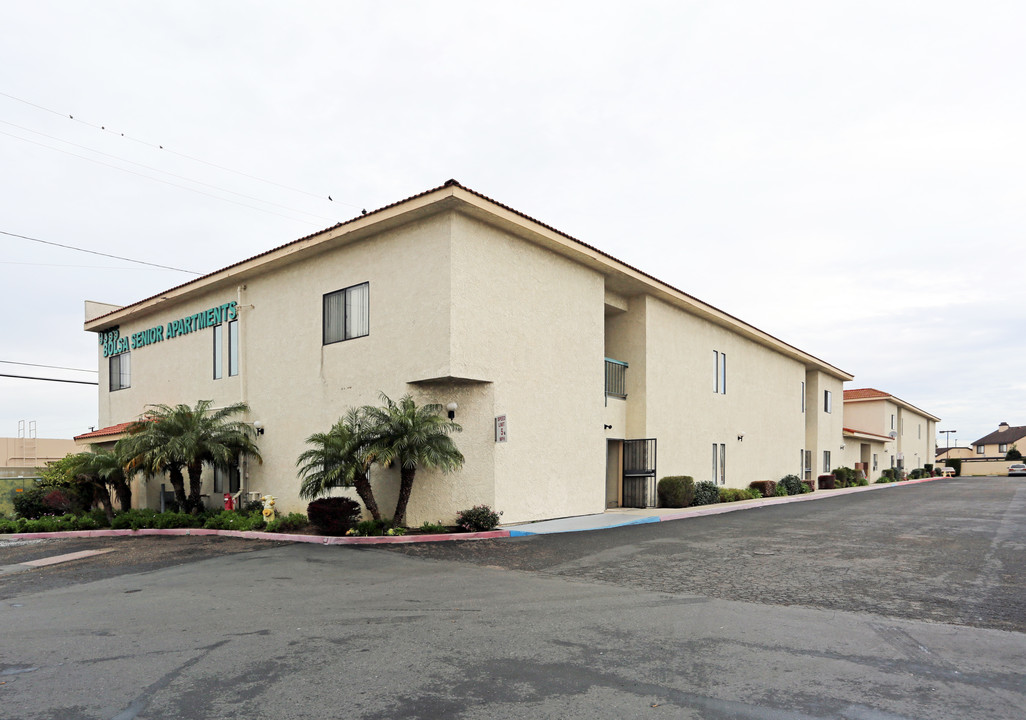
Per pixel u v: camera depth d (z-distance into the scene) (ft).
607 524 49.88
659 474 68.39
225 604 26.45
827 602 25.64
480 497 47.39
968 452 361.71
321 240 52.70
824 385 127.13
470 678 17.48
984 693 16.35
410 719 14.97
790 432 108.78
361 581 30.42
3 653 20.62
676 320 74.33
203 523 54.39
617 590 27.89
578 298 57.88
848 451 140.87
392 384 48.73
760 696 16.17
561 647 20.03
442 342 45.34
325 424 53.57
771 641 20.56
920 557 35.99
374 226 49.21
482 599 26.40
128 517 58.59
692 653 19.36
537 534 45.75
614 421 65.77
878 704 15.69
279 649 20.21
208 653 19.99
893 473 158.30
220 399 64.49
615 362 66.54
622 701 15.89
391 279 49.39
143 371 76.54
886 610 24.38
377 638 21.16
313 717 15.17
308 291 56.24
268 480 58.34
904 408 183.73
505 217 47.67
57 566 38.83
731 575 31.07
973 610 24.36
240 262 60.18
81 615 25.55
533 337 52.42
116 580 33.22
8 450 137.18
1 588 32.35
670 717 14.99
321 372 54.29
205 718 15.24
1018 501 77.82
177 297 69.10
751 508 71.36
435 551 38.78
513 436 49.65
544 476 52.54
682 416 74.28
